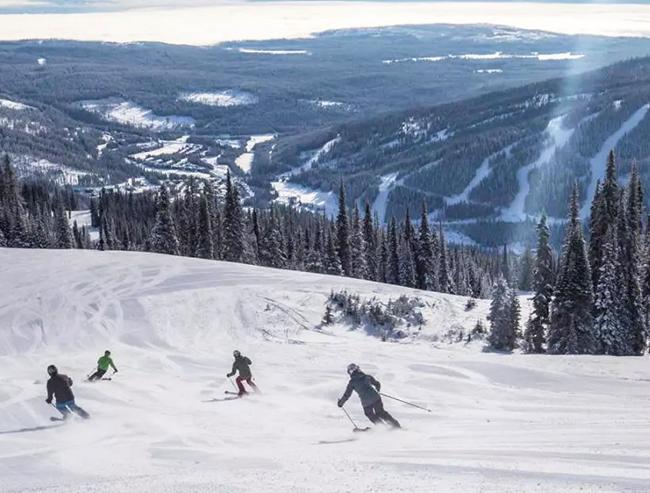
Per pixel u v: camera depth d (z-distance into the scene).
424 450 11.27
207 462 11.62
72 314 32.53
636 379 19.73
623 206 39.97
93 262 45.09
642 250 42.94
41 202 154.12
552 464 9.29
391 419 13.74
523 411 15.97
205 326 32.50
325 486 8.83
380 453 11.22
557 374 20.70
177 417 16.25
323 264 70.94
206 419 16.05
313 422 15.64
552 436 11.97
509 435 12.41
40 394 18.11
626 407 15.75
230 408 17.52
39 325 30.83
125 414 16.50
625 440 11.12
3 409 16.62
